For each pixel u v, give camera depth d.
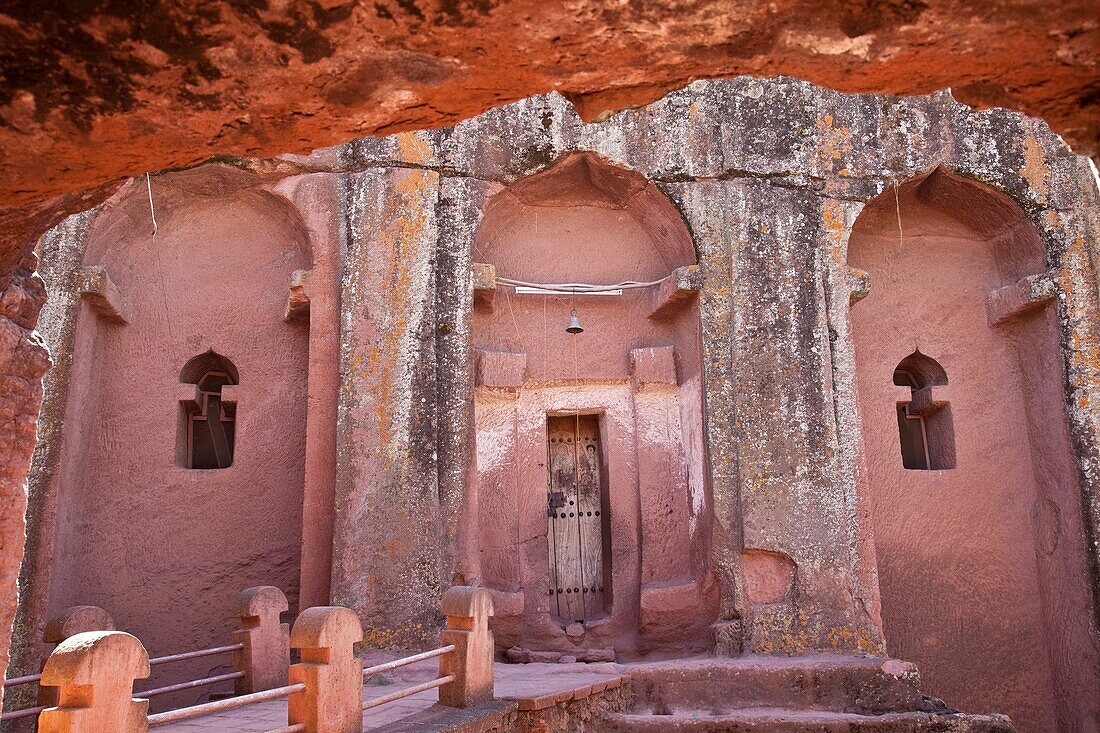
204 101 4.13
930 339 11.91
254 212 11.18
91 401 10.41
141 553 10.32
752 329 10.55
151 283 11.01
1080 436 10.71
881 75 4.28
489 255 11.44
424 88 4.21
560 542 11.52
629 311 11.74
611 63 4.13
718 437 10.32
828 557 10.01
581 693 7.76
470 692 6.91
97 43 3.74
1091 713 10.28
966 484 11.48
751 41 4.00
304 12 3.67
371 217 10.43
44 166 4.41
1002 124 11.51
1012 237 11.73
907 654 10.90
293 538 10.53
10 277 5.39
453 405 10.12
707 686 8.61
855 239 12.08
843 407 10.49
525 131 10.94
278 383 10.88
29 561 9.21
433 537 9.66
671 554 10.99
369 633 9.31
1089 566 10.44
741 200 10.87
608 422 11.48
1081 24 3.87
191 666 10.12
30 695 8.91
